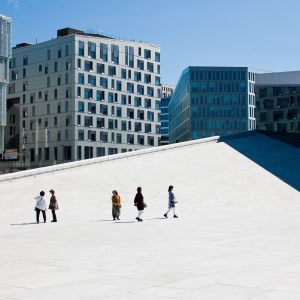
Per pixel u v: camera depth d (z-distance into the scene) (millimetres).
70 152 114250
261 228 23328
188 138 161000
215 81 159125
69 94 115125
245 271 12344
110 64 121500
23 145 124375
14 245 18734
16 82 127562
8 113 127938
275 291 9961
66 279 11781
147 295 9812
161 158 56531
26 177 47281
